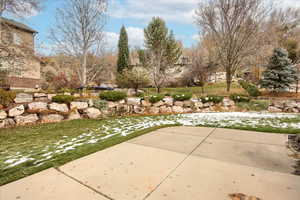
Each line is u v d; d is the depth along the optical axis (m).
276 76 11.77
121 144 3.47
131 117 7.30
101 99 7.87
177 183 2.01
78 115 6.89
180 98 9.33
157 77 15.69
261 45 12.24
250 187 1.91
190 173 2.25
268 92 12.36
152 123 5.77
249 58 14.27
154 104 8.78
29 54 9.66
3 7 8.99
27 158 2.87
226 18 11.56
